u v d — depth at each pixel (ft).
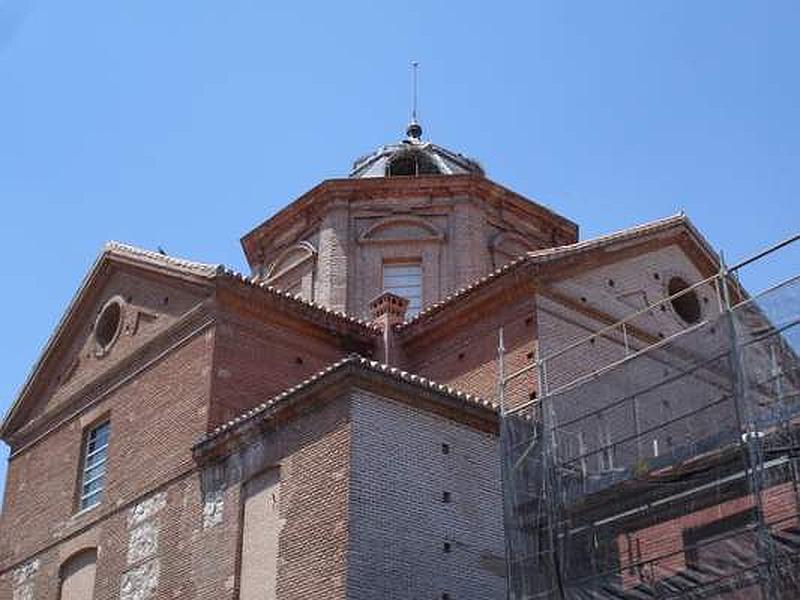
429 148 116.16
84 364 91.45
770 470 52.95
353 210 104.88
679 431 71.15
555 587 59.16
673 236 90.53
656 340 84.89
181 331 81.56
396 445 64.18
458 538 64.34
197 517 71.15
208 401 75.41
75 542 82.33
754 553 51.70
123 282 90.68
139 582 73.92
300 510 63.67
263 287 80.84
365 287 101.40
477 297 81.61
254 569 65.21
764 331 55.21
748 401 53.42
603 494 59.93
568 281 81.05
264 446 68.23
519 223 107.14
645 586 57.00
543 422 63.52
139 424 81.41
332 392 64.54
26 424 95.20
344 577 58.70
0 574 89.30
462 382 81.30
